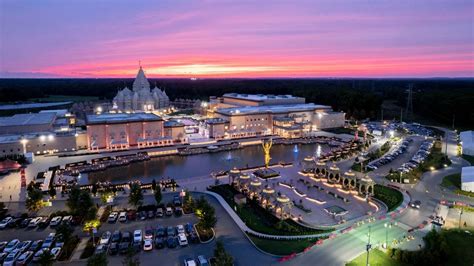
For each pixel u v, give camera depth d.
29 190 108.38
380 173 140.00
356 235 84.62
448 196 110.94
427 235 79.88
